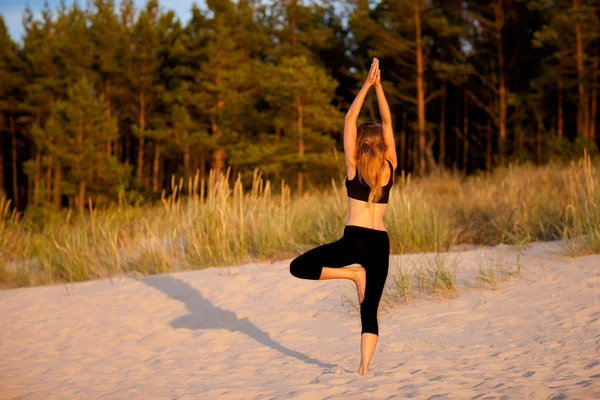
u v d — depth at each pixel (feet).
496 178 53.52
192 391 13.04
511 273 21.77
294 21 116.57
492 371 13.00
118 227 37.37
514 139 113.60
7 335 20.43
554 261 23.12
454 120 135.64
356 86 123.85
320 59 129.70
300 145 91.86
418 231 29.12
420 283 21.48
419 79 107.34
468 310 18.60
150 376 14.87
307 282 24.04
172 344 18.40
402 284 20.49
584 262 22.39
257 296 23.09
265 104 120.26
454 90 131.23
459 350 15.03
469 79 119.75
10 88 134.92
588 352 13.84
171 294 24.70
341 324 18.81
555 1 94.53
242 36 114.21
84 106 99.50
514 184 41.11
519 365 13.35
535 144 111.75
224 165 114.93
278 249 30.63
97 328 20.89
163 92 121.80
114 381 14.51
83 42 125.80
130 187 103.35
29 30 137.08
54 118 125.08
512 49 115.85
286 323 19.62
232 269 27.91
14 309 24.61
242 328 19.47
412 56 115.65
